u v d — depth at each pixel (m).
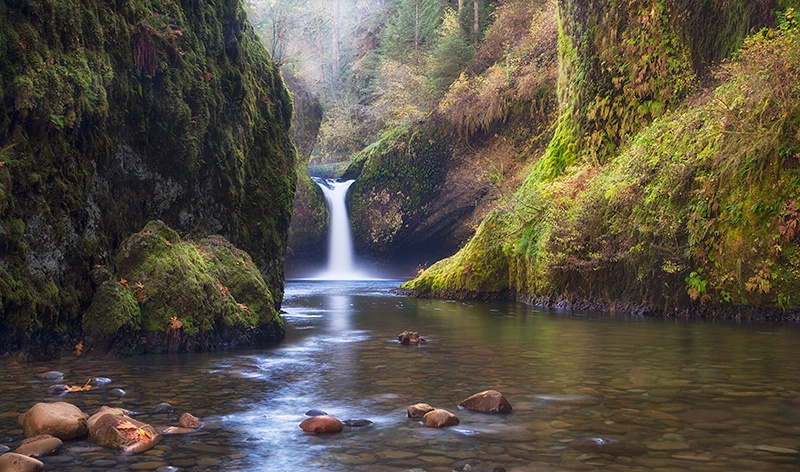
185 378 5.25
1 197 5.43
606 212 12.34
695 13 13.30
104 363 5.89
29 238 5.84
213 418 3.97
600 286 12.40
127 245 6.77
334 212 30.95
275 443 3.43
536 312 12.09
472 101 26.88
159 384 5.00
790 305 9.72
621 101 14.41
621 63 14.43
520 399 4.52
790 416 3.99
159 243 6.86
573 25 15.78
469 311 12.38
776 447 3.32
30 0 5.89
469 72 28.88
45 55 5.99
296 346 7.35
